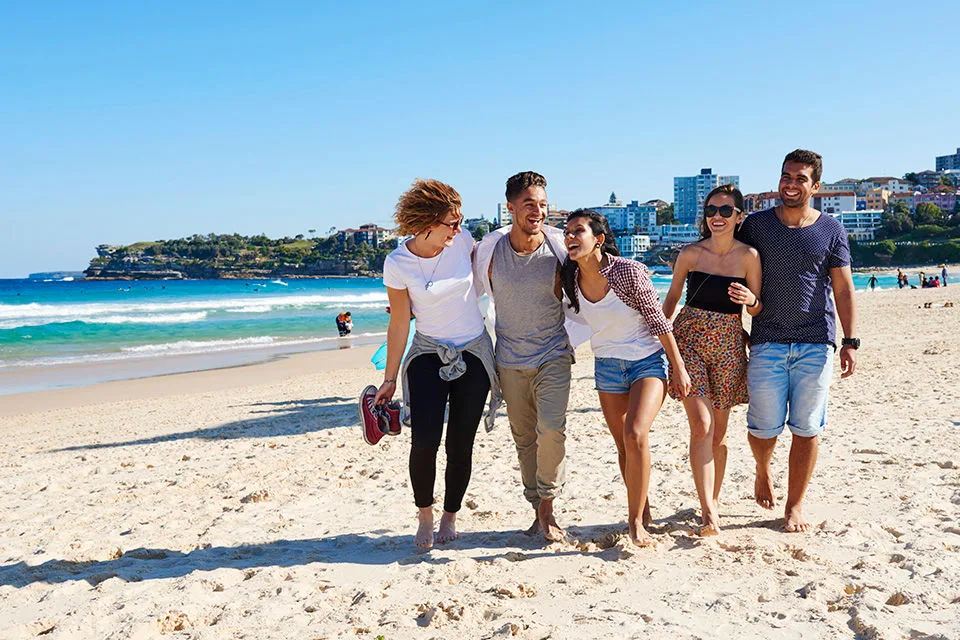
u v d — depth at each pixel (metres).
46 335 28.25
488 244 3.99
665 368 3.92
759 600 3.09
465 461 4.05
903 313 25.23
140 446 8.59
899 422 6.99
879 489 4.77
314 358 20.44
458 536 4.23
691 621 2.90
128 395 14.44
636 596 3.19
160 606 3.31
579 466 6.00
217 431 9.33
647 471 3.79
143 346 24.42
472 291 3.98
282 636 2.94
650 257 178.50
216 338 27.31
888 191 198.12
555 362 3.93
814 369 3.96
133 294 77.12
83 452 8.45
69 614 3.26
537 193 3.77
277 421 9.96
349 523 4.75
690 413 4.00
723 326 4.02
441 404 3.89
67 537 4.74
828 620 2.83
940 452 5.70
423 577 3.52
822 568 3.43
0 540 4.73
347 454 7.26
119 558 4.15
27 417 12.08
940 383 9.28
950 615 2.83
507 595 3.24
